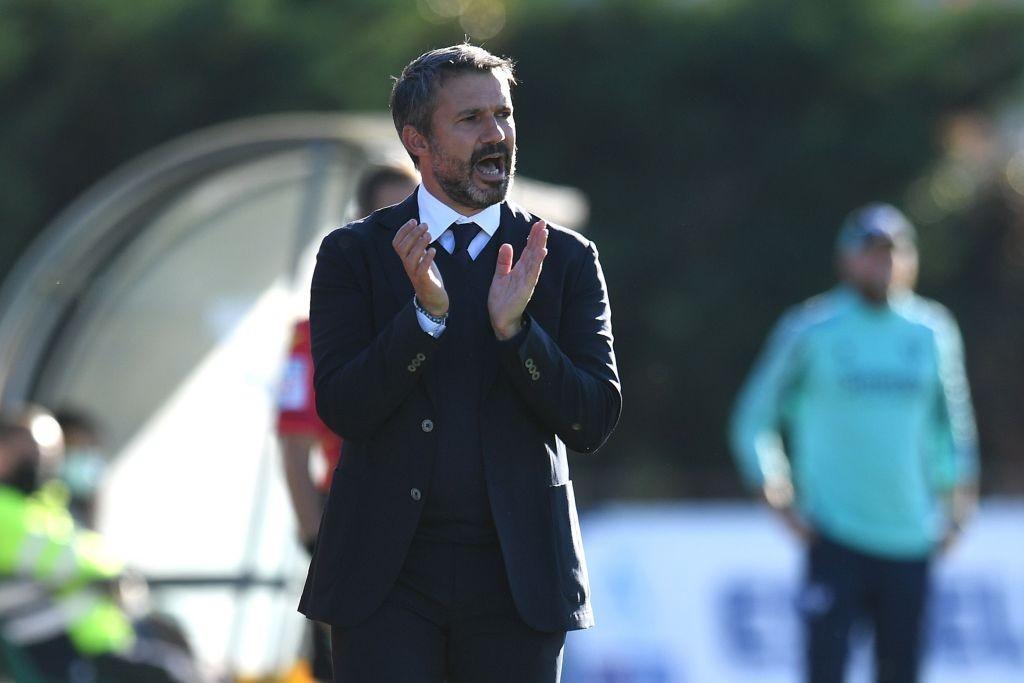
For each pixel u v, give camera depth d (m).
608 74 68.69
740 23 68.69
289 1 63.19
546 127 69.44
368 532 12.30
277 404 18.30
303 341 18.30
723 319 67.31
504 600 12.37
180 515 30.66
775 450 28.17
